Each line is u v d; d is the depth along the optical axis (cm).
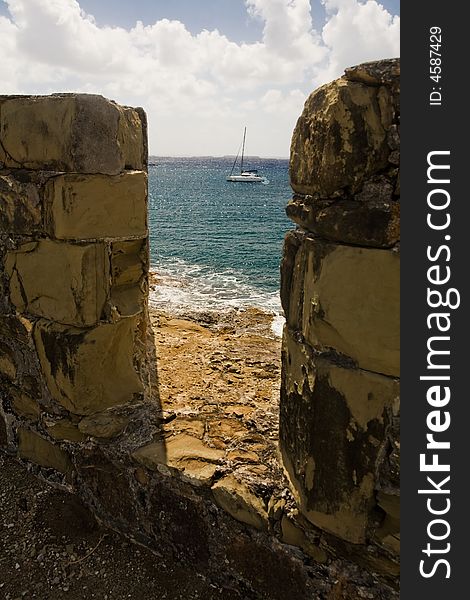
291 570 219
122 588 241
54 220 245
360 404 181
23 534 270
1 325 299
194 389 317
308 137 188
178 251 1596
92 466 274
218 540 236
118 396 279
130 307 272
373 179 168
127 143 260
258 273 1148
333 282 180
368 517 189
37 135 246
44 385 284
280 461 235
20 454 318
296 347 208
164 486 246
